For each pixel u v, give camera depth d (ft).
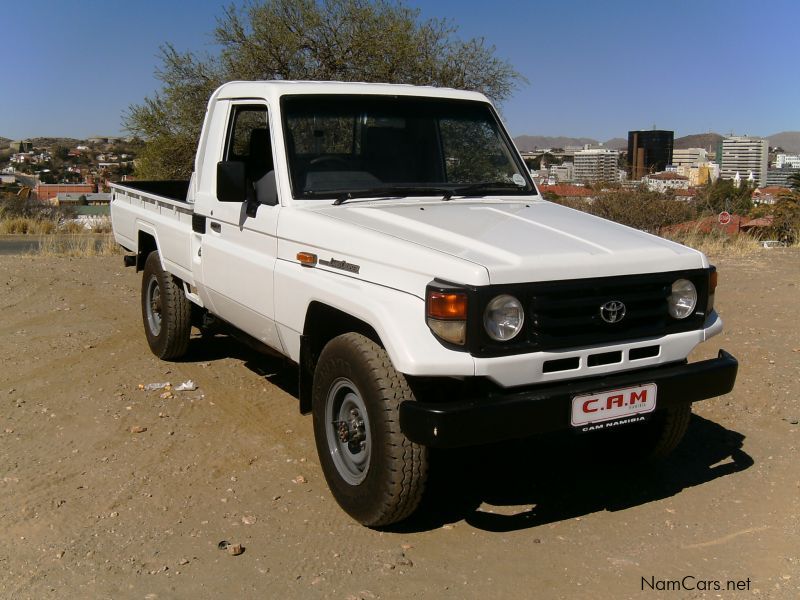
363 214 14.15
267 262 15.31
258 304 15.74
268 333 15.84
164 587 11.23
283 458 15.79
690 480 14.99
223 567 11.75
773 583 11.31
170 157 65.67
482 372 11.23
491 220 13.91
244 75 62.03
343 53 62.34
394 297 12.03
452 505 13.94
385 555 12.11
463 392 12.07
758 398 19.04
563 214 15.11
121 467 15.29
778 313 27.02
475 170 16.96
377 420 11.95
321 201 14.88
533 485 14.83
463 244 12.21
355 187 15.37
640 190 50.88
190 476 14.90
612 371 12.35
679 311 12.91
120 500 13.91
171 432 17.08
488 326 11.19
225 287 17.16
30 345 23.76
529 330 11.55
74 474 14.96
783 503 13.88
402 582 11.37
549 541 12.65
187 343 21.52
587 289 11.85
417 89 16.96
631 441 15.39
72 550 12.23
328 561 11.93
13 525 13.02
